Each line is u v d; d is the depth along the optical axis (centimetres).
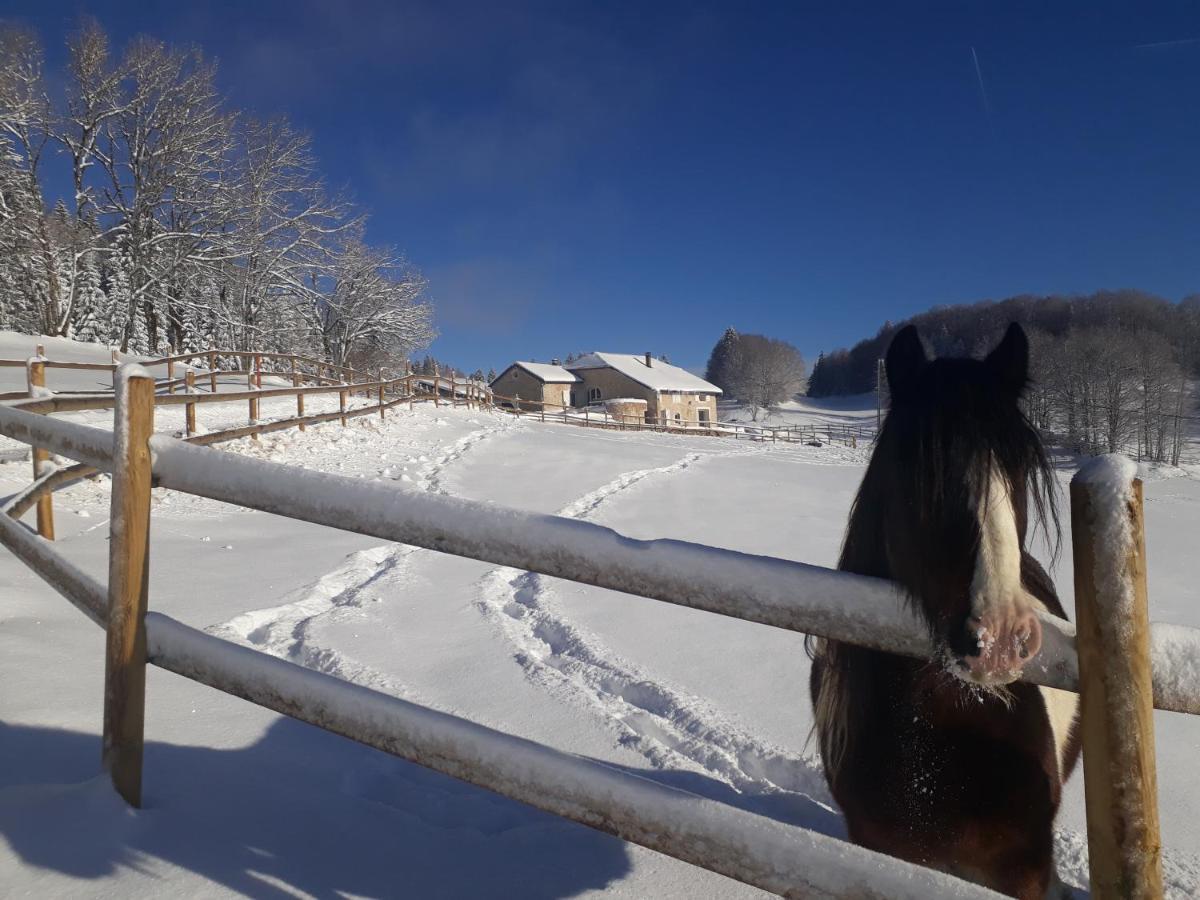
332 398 2395
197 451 218
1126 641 125
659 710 422
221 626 504
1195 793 329
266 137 3738
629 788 168
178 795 238
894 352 192
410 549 821
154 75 3406
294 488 200
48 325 3312
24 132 3275
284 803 246
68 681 326
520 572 749
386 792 290
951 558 148
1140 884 126
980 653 138
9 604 438
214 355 1798
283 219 3931
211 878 199
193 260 3581
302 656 472
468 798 290
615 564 167
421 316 4578
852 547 209
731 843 158
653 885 227
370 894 206
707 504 1287
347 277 4322
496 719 382
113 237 3709
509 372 6162
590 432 2798
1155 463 3086
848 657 202
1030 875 179
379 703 193
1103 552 126
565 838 253
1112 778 126
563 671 482
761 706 423
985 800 177
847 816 202
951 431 157
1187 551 1101
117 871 196
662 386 5909
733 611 160
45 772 246
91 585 244
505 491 1304
